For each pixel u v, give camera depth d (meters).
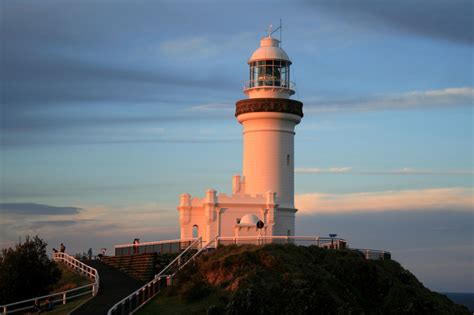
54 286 67.12
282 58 75.25
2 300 62.53
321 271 55.66
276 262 54.88
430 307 57.91
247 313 48.88
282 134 73.94
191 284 53.00
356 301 54.19
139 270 65.12
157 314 49.47
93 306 50.81
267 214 70.38
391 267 63.03
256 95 74.75
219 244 61.44
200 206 71.19
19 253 64.12
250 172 73.81
